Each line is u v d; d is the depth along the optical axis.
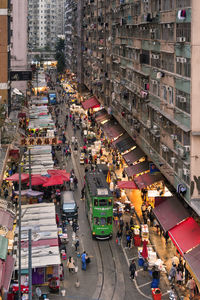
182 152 37.06
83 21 127.12
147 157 56.84
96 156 70.75
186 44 36.59
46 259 34.56
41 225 40.03
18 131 71.44
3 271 31.91
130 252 42.38
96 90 103.56
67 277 37.75
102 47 89.25
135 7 56.69
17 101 94.25
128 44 62.41
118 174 65.12
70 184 60.84
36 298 33.94
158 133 46.41
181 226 37.81
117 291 35.47
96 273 38.44
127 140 67.19
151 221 47.81
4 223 38.72
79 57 137.62
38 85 135.75
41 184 56.97
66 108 121.19
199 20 34.94
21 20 112.38
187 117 36.72
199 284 32.31
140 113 55.19
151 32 47.25
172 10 40.28
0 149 56.00
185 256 33.69
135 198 56.19
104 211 44.09
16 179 53.28
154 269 36.84
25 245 36.69
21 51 113.50
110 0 77.94
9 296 32.72
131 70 60.53
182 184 38.19
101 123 85.25
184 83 37.31
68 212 49.03
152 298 34.38
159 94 46.31
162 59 44.78
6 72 77.12
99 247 43.38
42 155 64.50
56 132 86.88
